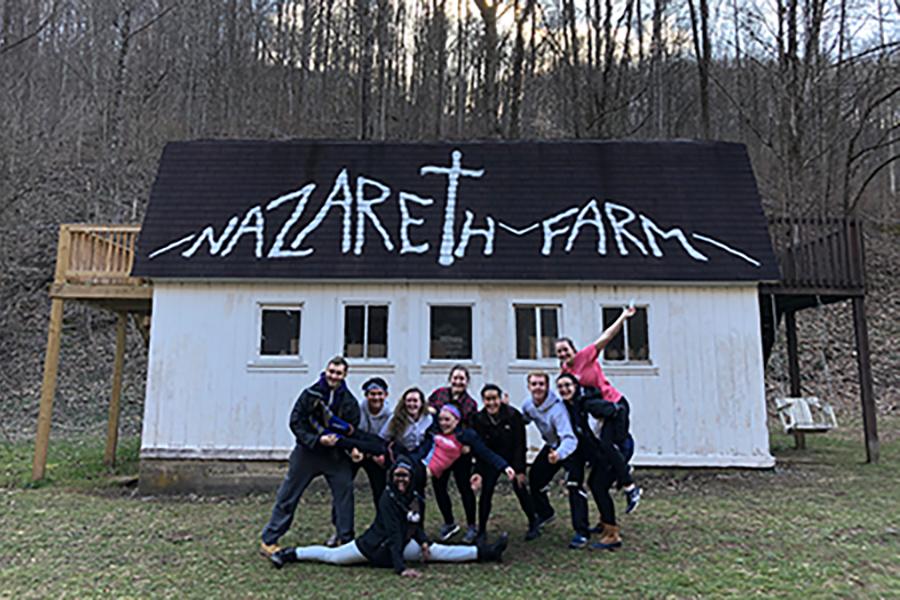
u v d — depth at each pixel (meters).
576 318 9.91
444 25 27.91
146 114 28.98
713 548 6.07
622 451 6.12
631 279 9.74
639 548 6.08
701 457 9.52
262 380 9.62
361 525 7.13
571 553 5.95
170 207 10.38
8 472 10.48
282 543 6.43
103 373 18.42
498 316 9.91
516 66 20.31
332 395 5.81
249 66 32.59
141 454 9.35
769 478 9.27
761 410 9.63
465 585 5.14
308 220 10.34
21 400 16.78
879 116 28.59
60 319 10.14
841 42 21.44
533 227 10.34
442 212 10.52
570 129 24.20
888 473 9.64
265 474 9.34
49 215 24.56
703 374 9.72
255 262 9.81
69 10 29.62
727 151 11.27
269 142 11.38
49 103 29.33
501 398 6.05
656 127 27.97
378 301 9.95
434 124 28.77
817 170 23.83
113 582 5.27
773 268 9.80
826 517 7.15
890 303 21.77
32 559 5.93
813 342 19.84
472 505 6.15
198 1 31.78
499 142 11.50
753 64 26.64
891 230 27.30
